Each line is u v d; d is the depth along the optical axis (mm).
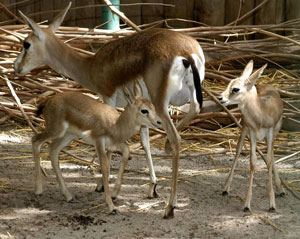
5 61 11727
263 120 7695
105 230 6906
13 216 7312
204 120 11523
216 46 11922
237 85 7504
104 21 13430
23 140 10906
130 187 8664
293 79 12484
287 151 10406
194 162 10055
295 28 13445
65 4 14664
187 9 14500
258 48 13086
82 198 8102
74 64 9172
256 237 6789
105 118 7641
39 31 9156
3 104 11156
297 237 6801
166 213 7344
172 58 7473
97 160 10016
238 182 8984
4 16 14602
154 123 7504
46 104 7984
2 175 8961
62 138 8039
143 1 14727
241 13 14219
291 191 8242
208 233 6883
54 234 6746
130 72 8086
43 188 8492
